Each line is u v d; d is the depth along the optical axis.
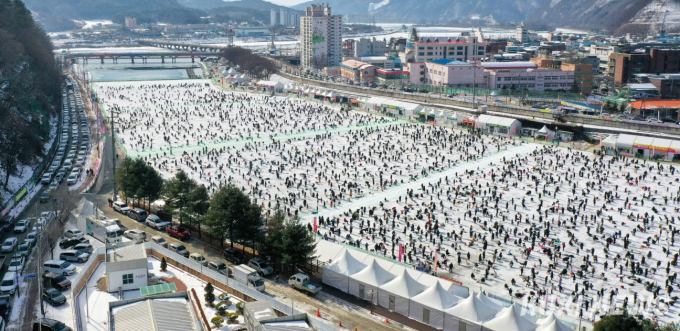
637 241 122.38
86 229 119.19
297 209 145.00
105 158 199.75
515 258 114.12
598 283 102.88
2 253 110.06
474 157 199.88
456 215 139.88
